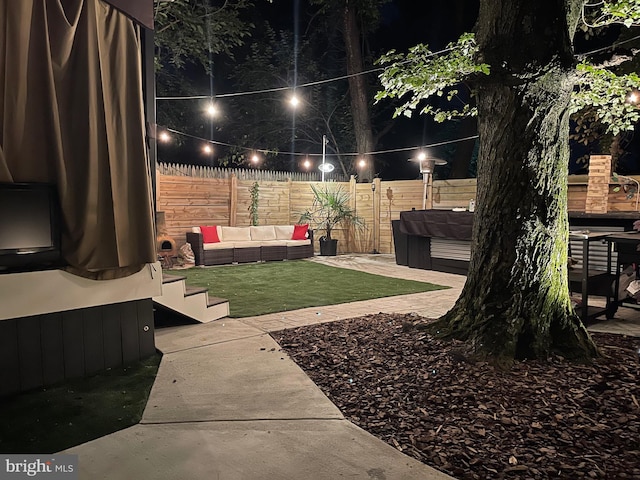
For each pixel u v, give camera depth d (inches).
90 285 137.5
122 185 140.9
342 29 567.8
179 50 403.5
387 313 209.3
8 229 120.7
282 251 419.8
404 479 81.6
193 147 577.6
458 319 154.4
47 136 127.3
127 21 141.3
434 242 356.5
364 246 478.9
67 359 133.6
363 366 137.6
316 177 509.0
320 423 104.0
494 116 146.9
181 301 181.8
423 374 129.1
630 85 184.9
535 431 98.0
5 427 103.4
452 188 414.3
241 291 268.7
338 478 82.0
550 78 135.7
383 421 104.4
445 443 93.8
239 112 582.2
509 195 144.7
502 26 134.5
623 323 191.8
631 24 161.8
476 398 113.8
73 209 132.2
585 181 288.2
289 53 586.6
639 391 116.0
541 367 132.4
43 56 123.9
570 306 150.7
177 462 88.0
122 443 95.7
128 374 138.3
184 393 121.7
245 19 569.0
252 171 450.9
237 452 91.7
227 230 407.8
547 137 142.4
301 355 150.1
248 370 137.9
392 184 458.6
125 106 141.3
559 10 132.3
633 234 195.5
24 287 123.6
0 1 116.2
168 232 384.5
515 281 144.6
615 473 82.4
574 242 268.5
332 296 253.9
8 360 121.8
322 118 597.6
